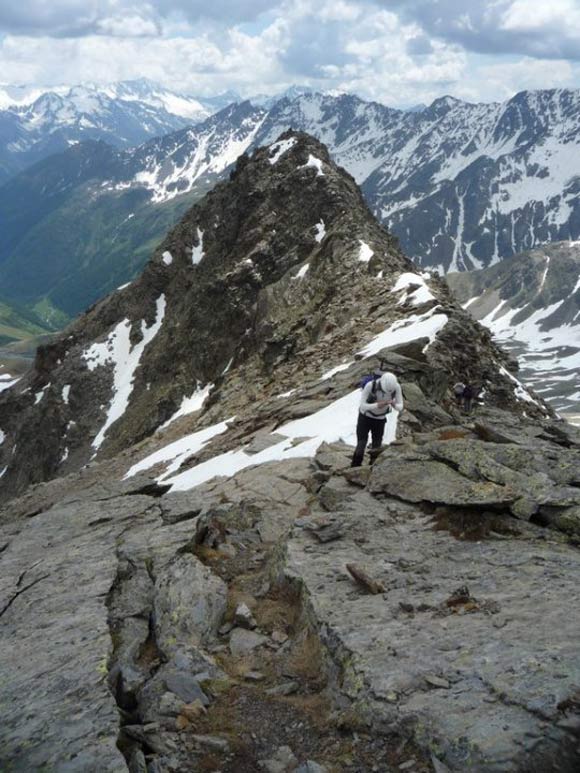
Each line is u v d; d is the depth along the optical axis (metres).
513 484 13.70
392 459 16.03
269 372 56.69
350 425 21.72
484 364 33.28
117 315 126.81
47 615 12.66
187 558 13.18
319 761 7.60
